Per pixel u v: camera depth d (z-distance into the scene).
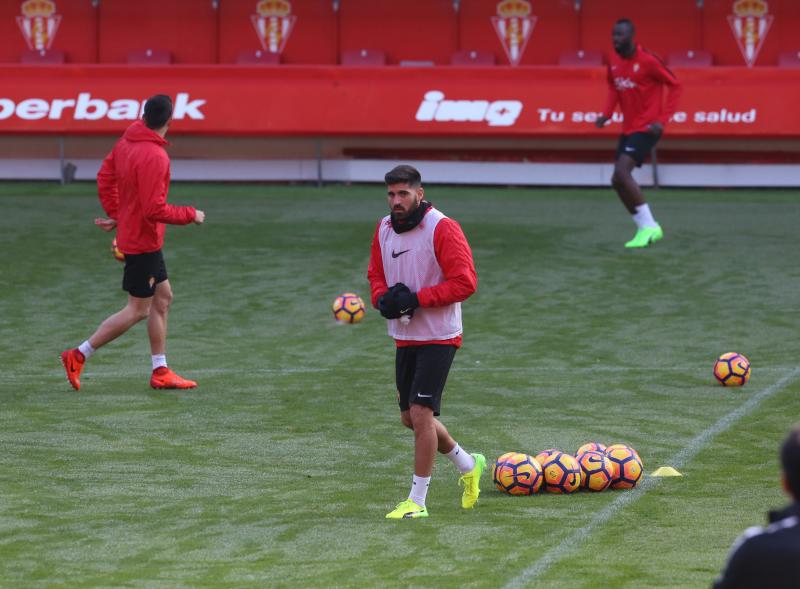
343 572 22.36
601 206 79.56
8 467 30.33
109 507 26.88
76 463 30.73
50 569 22.66
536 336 47.12
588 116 84.94
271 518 25.98
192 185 89.00
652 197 83.12
